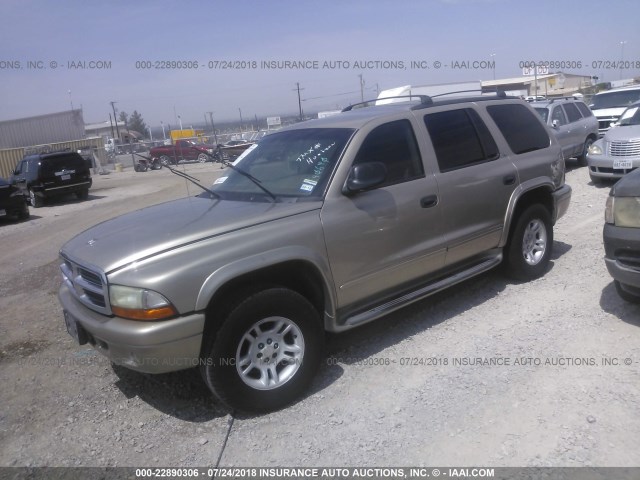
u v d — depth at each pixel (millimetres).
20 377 4461
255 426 3504
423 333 4621
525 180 5348
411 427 3322
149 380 4234
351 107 5871
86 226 13055
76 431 3602
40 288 7254
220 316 3398
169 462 3205
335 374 4066
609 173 10523
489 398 3543
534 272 5609
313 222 3779
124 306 3256
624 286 4426
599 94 18766
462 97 5359
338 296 3963
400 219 4246
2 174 36531
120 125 72625
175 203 4637
